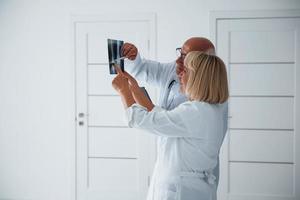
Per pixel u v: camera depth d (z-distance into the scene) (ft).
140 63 7.57
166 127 5.92
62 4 13.99
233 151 13.51
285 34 13.14
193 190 6.14
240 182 13.52
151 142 13.80
